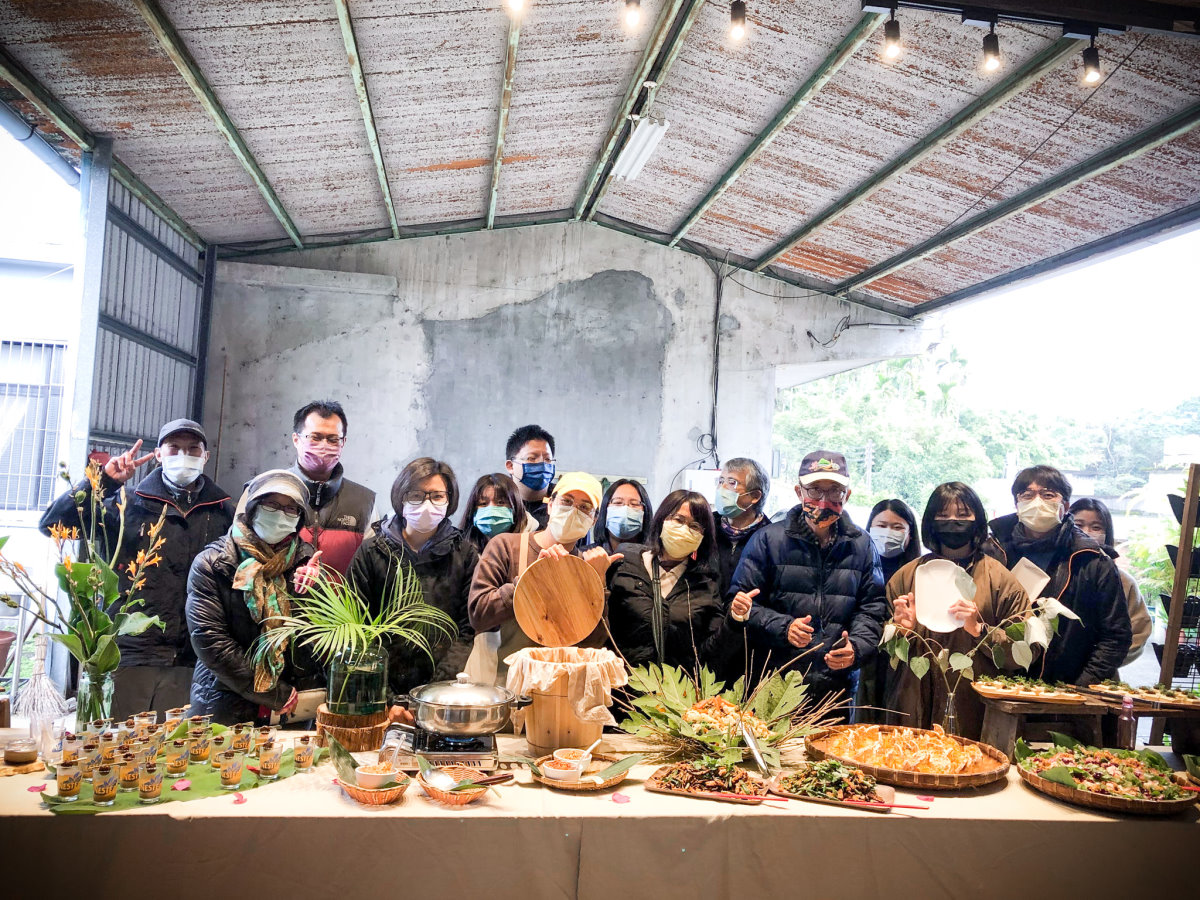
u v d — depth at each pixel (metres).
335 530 3.49
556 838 1.84
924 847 1.93
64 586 2.32
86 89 4.51
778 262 8.18
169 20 4.10
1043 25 4.11
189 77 4.46
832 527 3.12
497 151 6.21
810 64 5.08
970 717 2.90
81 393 4.86
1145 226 5.79
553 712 2.22
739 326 8.27
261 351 7.35
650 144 6.02
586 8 4.75
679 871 1.87
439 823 1.82
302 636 2.54
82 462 4.81
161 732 2.14
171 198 6.07
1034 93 4.77
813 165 6.26
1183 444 6.14
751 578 3.11
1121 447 28.20
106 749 1.94
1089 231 6.08
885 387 25.70
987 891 1.94
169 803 1.84
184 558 3.40
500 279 7.91
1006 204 6.01
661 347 8.12
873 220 6.81
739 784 2.03
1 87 4.38
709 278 8.26
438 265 7.80
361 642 2.26
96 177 5.00
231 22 4.20
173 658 3.33
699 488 7.78
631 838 1.86
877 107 5.34
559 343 7.97
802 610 3.04
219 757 1.98
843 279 8.22
